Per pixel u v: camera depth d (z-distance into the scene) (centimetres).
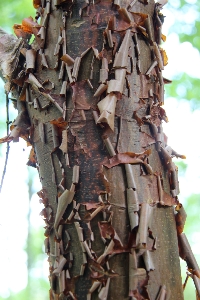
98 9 99
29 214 582
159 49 103
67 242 94
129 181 94
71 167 95
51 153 98
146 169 96
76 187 94
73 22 100
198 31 380
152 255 93
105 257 91
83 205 93
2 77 114
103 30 98
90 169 94
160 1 105
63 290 92
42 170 100
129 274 91
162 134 100
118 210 93
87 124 96
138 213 93
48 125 99
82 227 93
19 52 108
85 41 99
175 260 96
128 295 90
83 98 97
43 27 102
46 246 98
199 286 100
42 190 99
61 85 99
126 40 98
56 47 100
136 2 101
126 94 97
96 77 97
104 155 95
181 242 101
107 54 98
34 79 101
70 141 96
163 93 103
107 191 93
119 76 96
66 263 93
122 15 99
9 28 333
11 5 330
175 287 95
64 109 98
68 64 98
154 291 92
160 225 95
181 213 100
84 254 92
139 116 97
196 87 412
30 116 104
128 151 95
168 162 99
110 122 94
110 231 92
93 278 91
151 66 101
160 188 97
